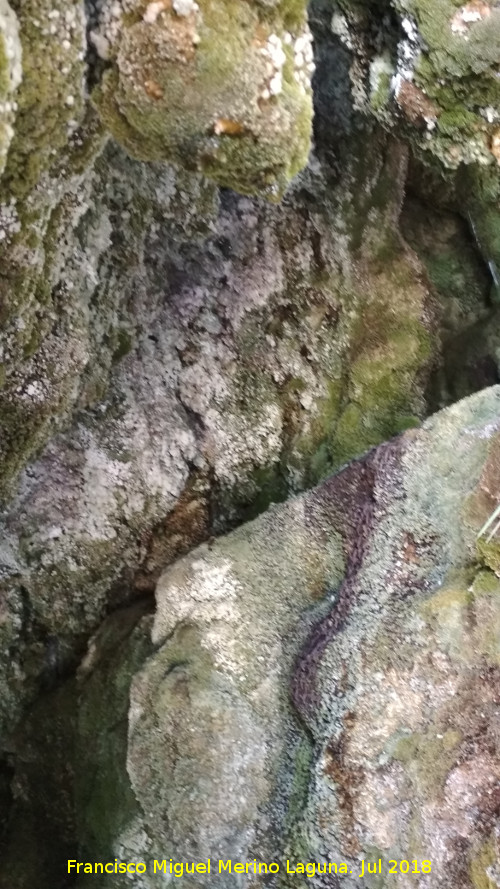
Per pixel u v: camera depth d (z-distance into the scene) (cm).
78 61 89
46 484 145
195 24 85
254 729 121
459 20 103
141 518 150
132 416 148
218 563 131
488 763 106
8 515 144
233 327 150
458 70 106
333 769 111
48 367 118
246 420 152
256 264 149
